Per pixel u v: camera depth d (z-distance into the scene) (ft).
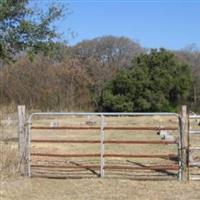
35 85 216.95
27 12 85.71
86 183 50.88
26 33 83.10
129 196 45.55
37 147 82.43
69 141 52.75
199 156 67.46
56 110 215.10
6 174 53.52
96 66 274.16
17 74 215.51
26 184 50.19
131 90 231.91
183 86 240.32
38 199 44.45
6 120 131.03
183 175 52.90
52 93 220.02
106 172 56.18
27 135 54.13
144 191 47.50
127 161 65.62
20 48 83.61
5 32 81.92
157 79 233.55
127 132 116.57
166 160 66.49
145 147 82.64
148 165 61.46
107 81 257.14
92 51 306.14
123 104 230.89
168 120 152.05
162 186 49.60
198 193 46.75
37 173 55.47
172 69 240.53
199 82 257.96
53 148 81.82
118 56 311.68
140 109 232.53
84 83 240.73
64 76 232.12
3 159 55.93
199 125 128.47
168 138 95.25
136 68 236.63
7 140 82.64
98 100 238.27
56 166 54.90
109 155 53.62
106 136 106.63
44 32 84.38
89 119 157.89
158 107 232.12
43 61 222.69
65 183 50.90
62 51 89.15
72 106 223.71
